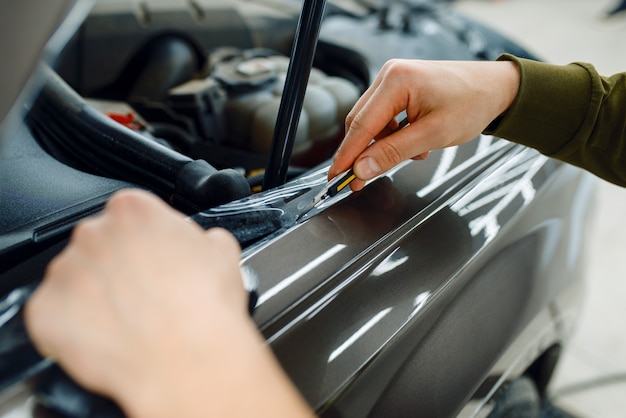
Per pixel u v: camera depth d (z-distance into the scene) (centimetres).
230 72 92
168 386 26
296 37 51
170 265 28
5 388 32
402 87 53
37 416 32
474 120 56
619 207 181
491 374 59
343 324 43
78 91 103
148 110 96
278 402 27
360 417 42
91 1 37
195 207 54
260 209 50
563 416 115
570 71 62
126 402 26
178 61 108
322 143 93
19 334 35
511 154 69
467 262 53
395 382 45
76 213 51
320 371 40
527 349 70
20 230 48
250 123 88
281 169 57
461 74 56
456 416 52
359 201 53
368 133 52
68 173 57
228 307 28
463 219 56
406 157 54
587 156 63
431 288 50
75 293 27
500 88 58
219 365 26
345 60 111
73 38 98
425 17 129
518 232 63
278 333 40
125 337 26
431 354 49
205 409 26
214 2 117
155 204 30
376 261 48
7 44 34
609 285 151
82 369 27
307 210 51
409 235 52
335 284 45
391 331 45
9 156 59
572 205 78
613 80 63
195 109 88
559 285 73
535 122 61
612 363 129
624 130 60
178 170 55
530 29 310
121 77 109
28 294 38
